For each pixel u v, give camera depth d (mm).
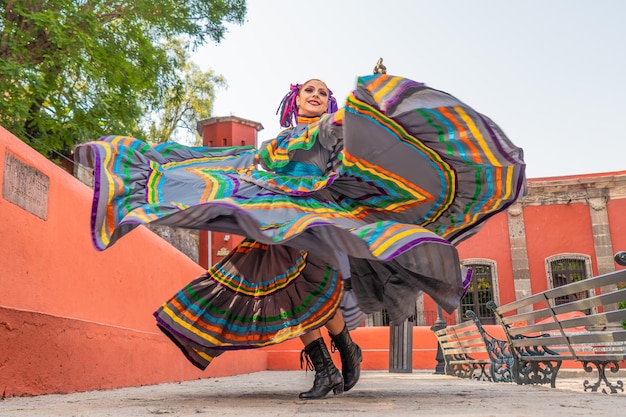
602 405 2930
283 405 3033
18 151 4859
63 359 4617
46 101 12516
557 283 24328
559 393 4160
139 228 7848
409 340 12289
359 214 3725
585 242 24219
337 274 3709
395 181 3602
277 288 3727
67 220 5750
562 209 24656
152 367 6824
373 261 3732
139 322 7660
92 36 12594
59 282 5496
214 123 28719
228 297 3803
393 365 12203
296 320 3643
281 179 3594
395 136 3406
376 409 2709
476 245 25016
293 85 4359
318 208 3445
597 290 23703
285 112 4387
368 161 3480
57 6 12156
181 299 3826
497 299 24375
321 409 2727
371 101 3244
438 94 3221
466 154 3471
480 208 3766
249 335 3727
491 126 3330
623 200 24266
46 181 5332
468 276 4133
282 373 13281
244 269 3809
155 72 14742
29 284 4918
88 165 3674
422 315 24484
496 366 6711
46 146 11586
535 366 5746
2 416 2512
